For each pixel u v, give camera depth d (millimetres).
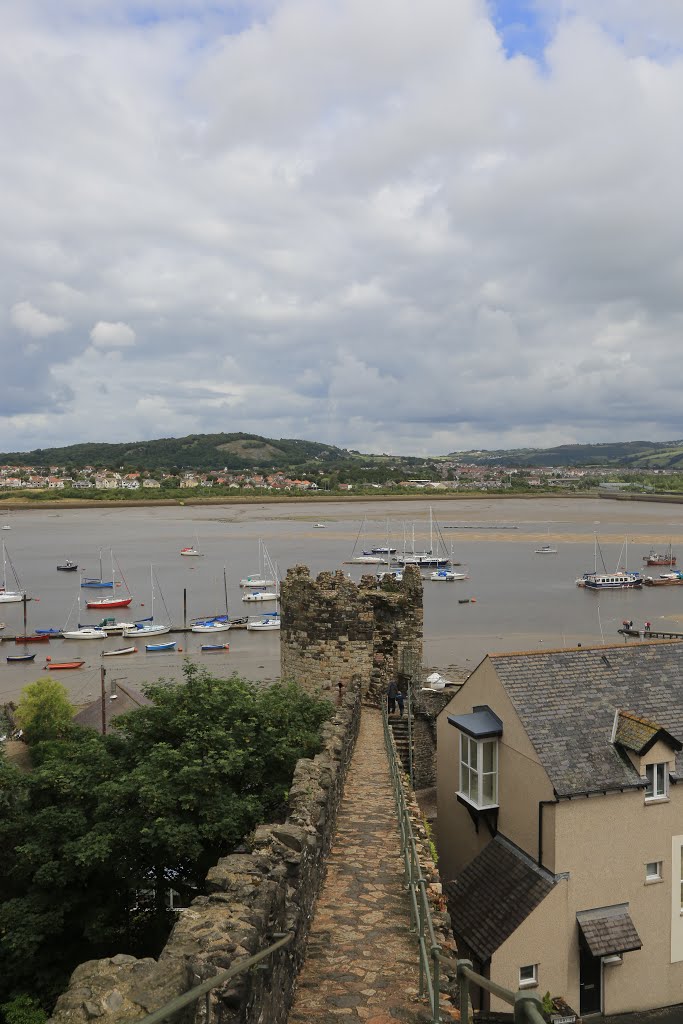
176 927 10219
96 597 161875
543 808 26156
